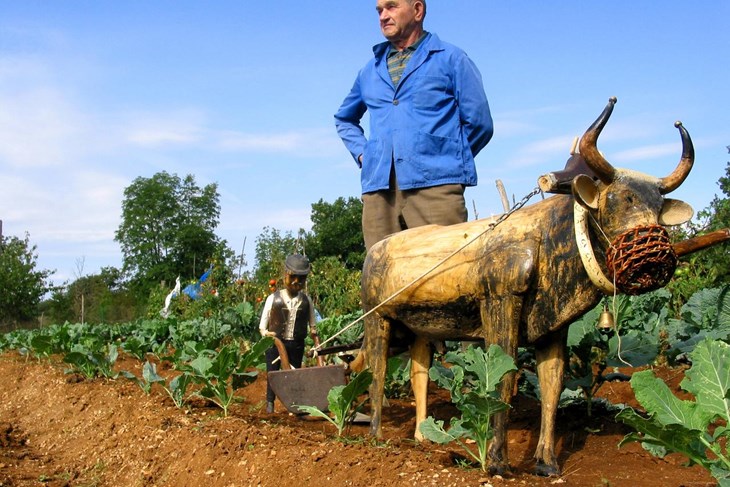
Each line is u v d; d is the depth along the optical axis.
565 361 5.39
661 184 4.28
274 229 32.09
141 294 63.19
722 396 3.97
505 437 4.64
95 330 16.83
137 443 6.66
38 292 39.47
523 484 4.38
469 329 5.18
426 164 6.40
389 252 5.61
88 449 7.18
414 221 6.52
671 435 3.68
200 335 13.52
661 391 3.93
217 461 5.68
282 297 8.13
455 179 6.41
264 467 5.32
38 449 7.78
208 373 7.12
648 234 4.10
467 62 6.50
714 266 10.89
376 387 5.80
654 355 5.82
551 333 4.76
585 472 4.75
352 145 7.23
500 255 4.76
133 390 8.66
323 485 4.86
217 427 6.32
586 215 4.42
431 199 6.43
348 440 5.62
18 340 16.02
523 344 4.88
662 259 4.07
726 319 7.23
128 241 66.31
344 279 18.19
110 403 8.11
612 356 5.89
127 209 67.19
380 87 6.73
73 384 9.51
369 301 5.77
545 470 4.67
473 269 4.92
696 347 4.14
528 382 6.45
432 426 4.80
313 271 18.64
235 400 8.11
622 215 4.20
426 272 5.19
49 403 9.18
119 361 12.95
